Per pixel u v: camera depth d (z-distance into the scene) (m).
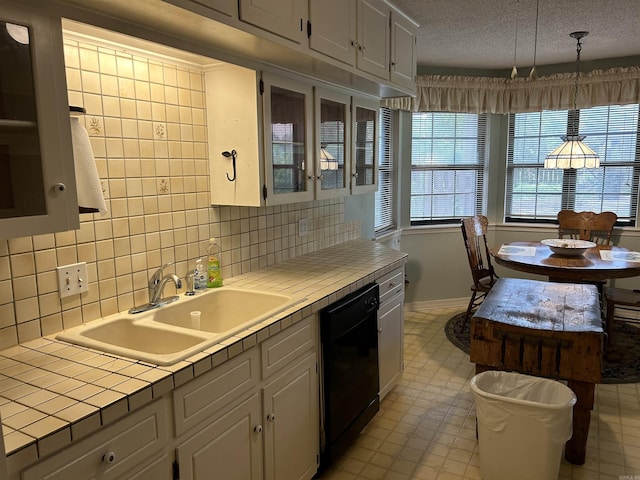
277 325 1.78
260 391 1.74
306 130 2.48
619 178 4.62
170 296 2.07
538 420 1.95
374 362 2.63
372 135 3.29
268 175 2.18
